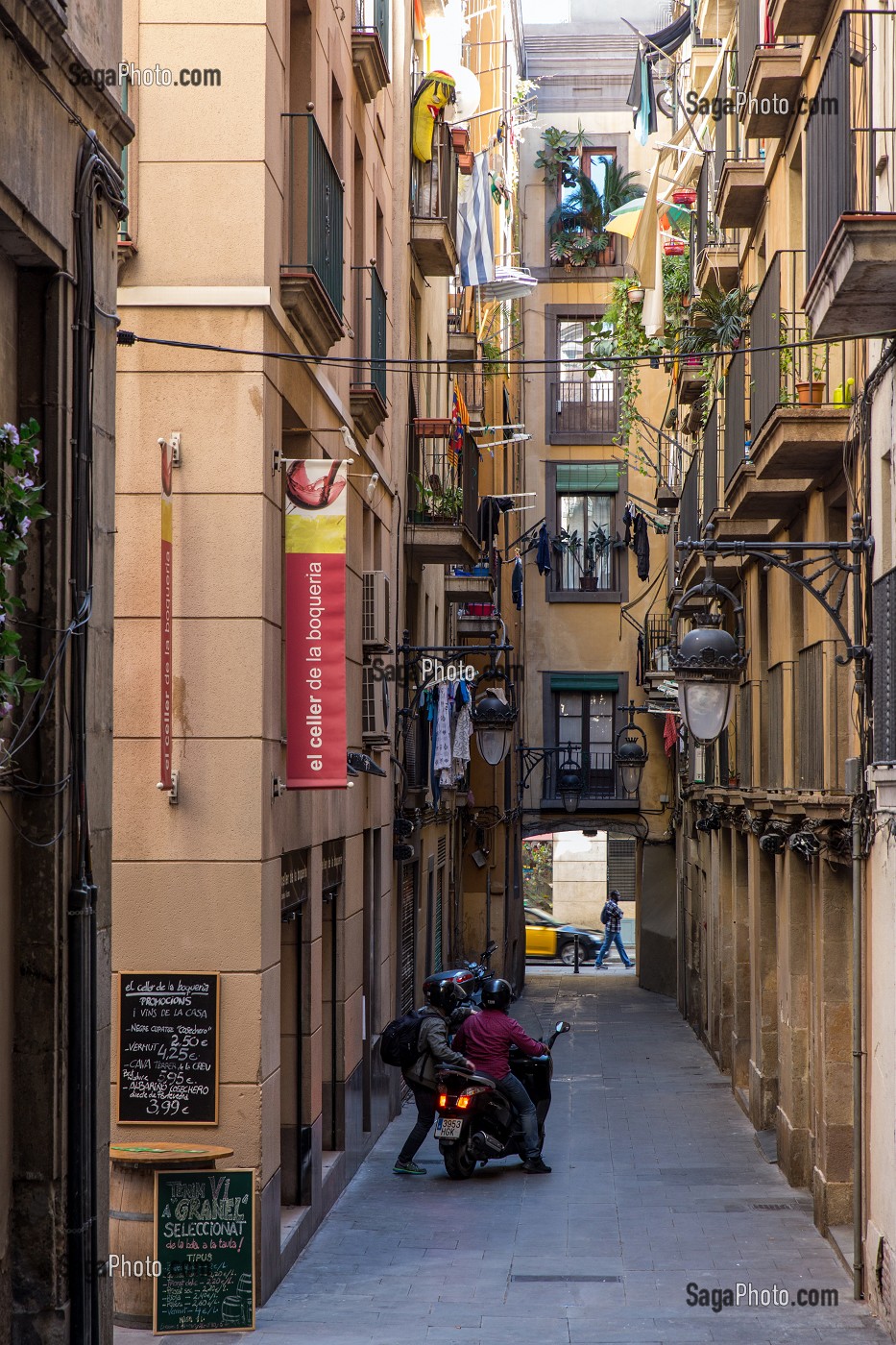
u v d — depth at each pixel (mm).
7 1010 12219
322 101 22922
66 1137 12539
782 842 25953
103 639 13633
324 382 23078
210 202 18734
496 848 57719
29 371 12586
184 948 18328
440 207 37719
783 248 26953
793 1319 17922
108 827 13734
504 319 61031
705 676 19812
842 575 21688
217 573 18578
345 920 26312
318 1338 16969
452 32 42844
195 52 18828
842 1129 22047
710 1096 35281
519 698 61031
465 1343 16750
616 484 65000
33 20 11516
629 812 63000
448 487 41094
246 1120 18203
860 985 19984
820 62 23406
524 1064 27844
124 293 18719
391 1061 26859
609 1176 26406
